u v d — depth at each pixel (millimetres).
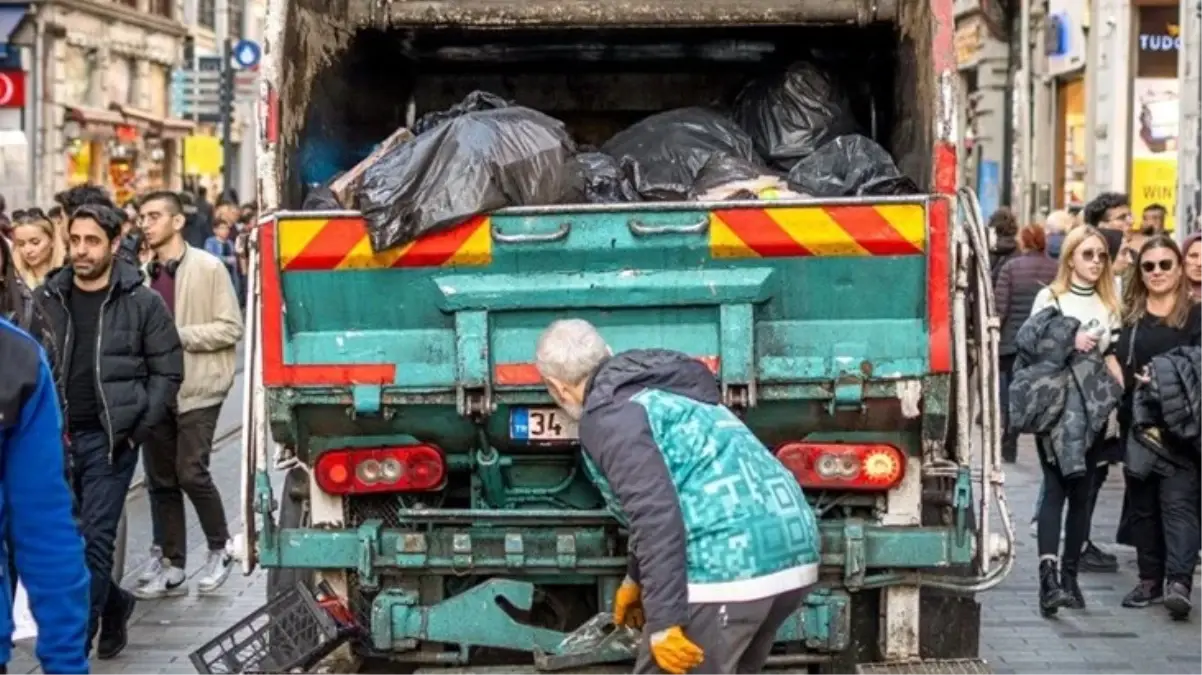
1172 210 25531
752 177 6527
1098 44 27047
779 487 5137
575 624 6453
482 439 5934
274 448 6477
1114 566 10172
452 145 5719
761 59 7980
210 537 9367
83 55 40156
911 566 5973
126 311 7699
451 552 5988
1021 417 8898
